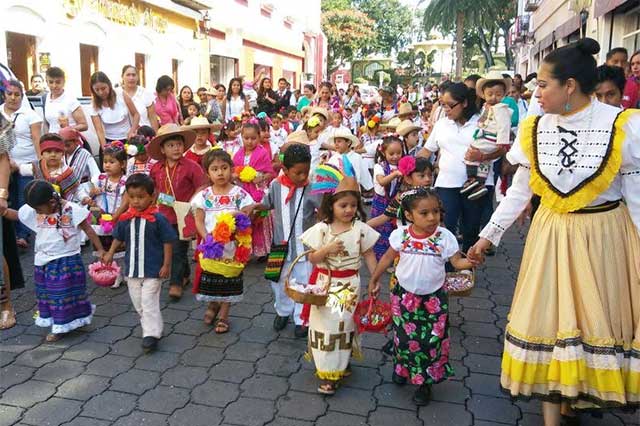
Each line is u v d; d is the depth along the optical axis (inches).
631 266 120.1
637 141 115.2
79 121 293.1
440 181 213.0
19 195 274.7
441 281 144.6
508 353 126.6
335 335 147.3
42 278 179.3
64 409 144.0
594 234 119.6
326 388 149.7
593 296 118.1
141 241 174.2
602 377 117.5
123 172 247.9
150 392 151.9
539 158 123.5
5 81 194.9
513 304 129.2
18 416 140.9
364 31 2007.9
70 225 180.2
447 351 146.6
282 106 533.6
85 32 488.1
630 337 119.6
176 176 218.1
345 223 150.9
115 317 200.7
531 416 141.3
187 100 422.9
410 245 144.4
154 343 174.6
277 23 1125.7
